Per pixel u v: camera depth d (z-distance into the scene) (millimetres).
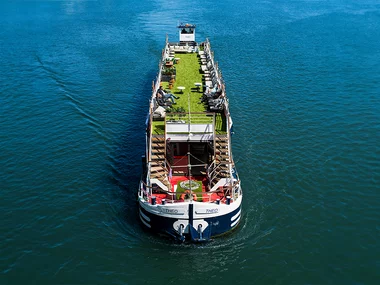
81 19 107938
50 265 27312
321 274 26719
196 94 40719
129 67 68938
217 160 31516
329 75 64000
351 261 27859
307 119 48938
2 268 27031
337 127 46844
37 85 60094
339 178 37250
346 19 107438
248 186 36031
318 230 30797
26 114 50562
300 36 89438
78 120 49031
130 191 35500
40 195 34750
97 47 80500
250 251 28562
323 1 136875
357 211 32938
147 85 60844
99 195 34812
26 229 30703
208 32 92438
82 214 32344
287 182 36688
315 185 36219
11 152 41625
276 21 105062
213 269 27047
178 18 107500
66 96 56000
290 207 33312
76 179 37062
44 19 108688
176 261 27625
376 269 27203
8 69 66812
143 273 26703
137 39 86438
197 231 28141
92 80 62500
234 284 25922
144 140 44562
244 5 128750
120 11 118125
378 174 37844
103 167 39156
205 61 51031
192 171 33719
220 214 28016
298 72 65625
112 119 49531
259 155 41094
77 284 25781
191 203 27156
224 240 29391
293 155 41062
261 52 77062
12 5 131625
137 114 51031
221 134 32875
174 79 44781
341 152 41594
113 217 32000
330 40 85688
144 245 28969
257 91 57562
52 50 78375
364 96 55625
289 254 28375
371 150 41938
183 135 32406
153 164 31422
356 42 83938
